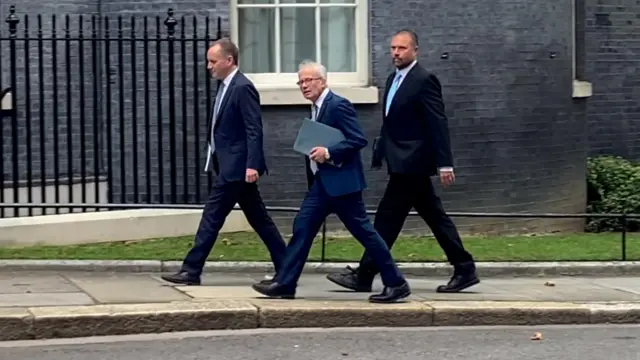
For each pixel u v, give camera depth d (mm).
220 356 6754
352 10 11742
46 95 11289
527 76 12367
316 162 7918
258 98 8305
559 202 12961
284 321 7684
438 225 8664
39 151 11227
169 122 10852
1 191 10078
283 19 11719
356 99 11469
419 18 11680
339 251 10359
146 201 10680
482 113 12055
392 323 7887
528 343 7418
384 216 8422
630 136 15805
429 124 8180
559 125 12820
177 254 9781
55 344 7035
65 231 10289
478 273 9773
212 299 7918
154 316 7391
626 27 15703
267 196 11445
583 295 8883
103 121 11352
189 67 11211
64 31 10891
